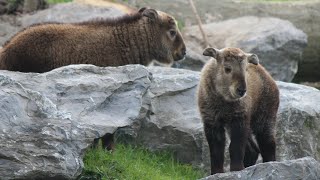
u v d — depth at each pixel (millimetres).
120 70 15953
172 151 17797
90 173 14906
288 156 17875
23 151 13492
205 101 15688
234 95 15172
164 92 18172
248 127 15641
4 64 17500
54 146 13742
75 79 15453
